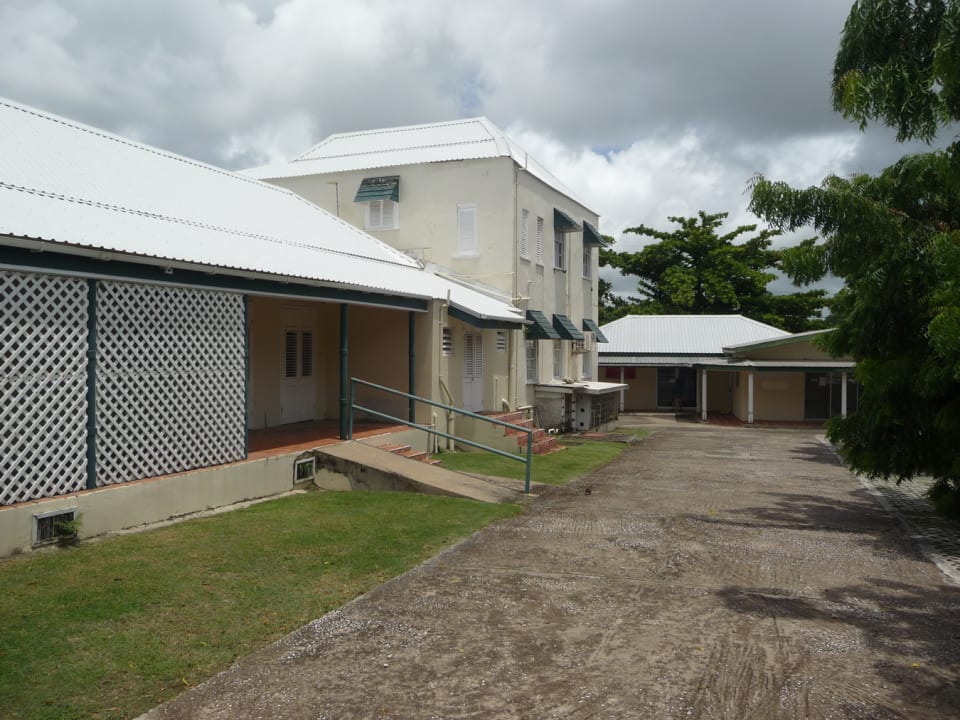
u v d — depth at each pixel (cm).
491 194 1991
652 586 701
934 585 732
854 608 653
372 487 1136
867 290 1010
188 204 1257
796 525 1016
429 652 533
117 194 1103
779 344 3294
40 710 425
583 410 2545
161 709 438
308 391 1576
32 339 732
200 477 926
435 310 1559
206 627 561
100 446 807
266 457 1048
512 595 664
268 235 1345
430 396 1548
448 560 774
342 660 515
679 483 1387
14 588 616
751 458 1906
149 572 675
